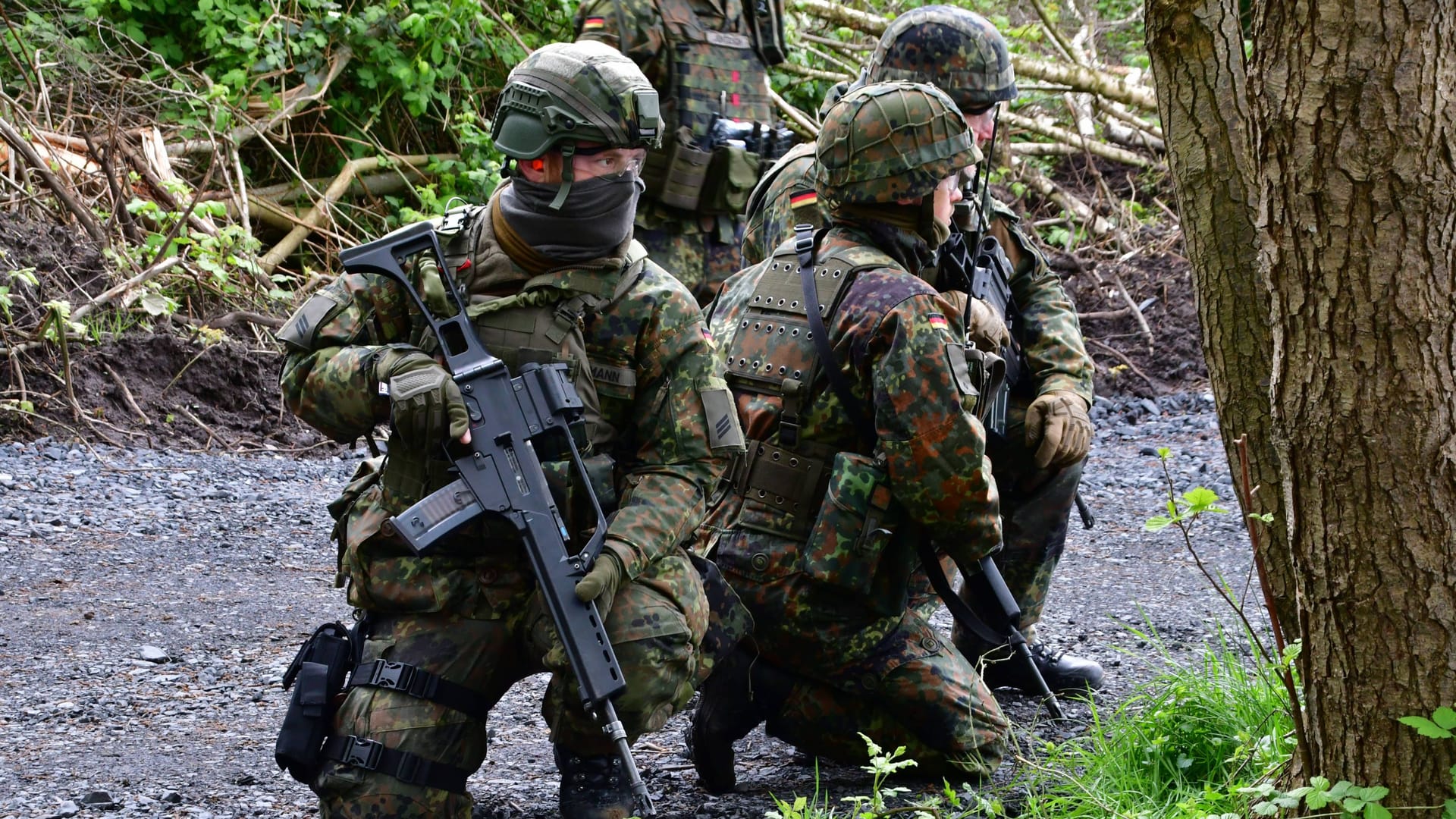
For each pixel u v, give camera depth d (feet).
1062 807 15.69
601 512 14.32
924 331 16.26
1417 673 11.59
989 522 16.61
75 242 42.96
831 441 17.01
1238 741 16.38
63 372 38.04
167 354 40.55
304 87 54.08
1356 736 11.96
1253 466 15.61
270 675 22.18
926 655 17.01
